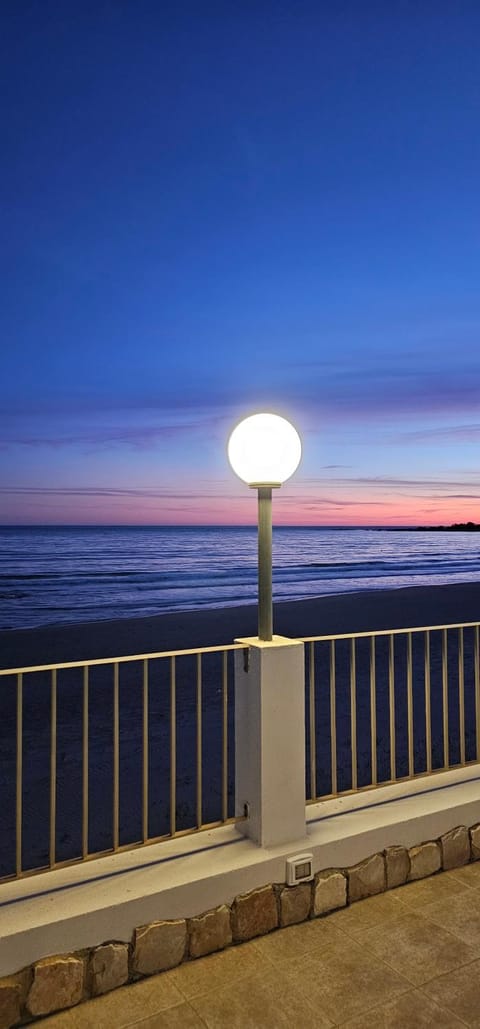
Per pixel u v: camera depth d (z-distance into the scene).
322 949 2.57
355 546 51.84
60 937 2.25
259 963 2.49
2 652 12.91
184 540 51.28
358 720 7.54
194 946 2.51
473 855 3.30
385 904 2.90
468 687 8.88
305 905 2.77
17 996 2.18
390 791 3.40
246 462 2.91
